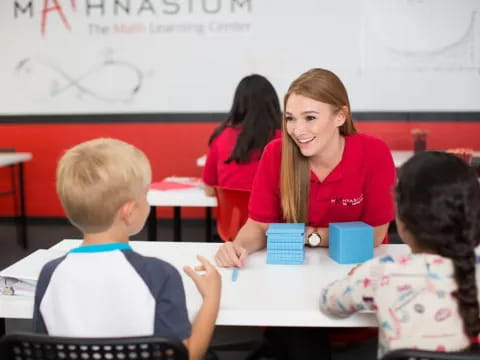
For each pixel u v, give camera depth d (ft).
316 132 5.75
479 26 16.20
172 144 17.47
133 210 4.00
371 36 16.48
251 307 4.30
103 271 3.76
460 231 3.66
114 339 3.41
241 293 4.62
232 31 16.79
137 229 4.15
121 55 17.11
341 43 16.57
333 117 5.83
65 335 3.75
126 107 17.37
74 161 3.88
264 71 16.90
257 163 8.88
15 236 16.71
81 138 17.56
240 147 8.81
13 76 17.38
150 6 16.85
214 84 17.08
